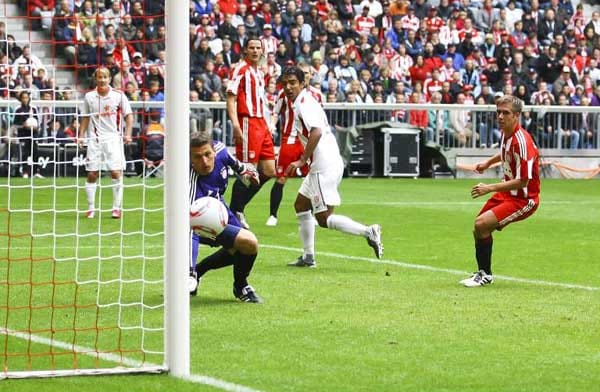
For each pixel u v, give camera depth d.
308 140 24.47
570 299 20.72
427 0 67.12
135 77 43.31
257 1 59.19
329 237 30.69
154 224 32.53
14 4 47.19
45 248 27.05
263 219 35.19
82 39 45.34
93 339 16.77
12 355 15.62
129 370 14.58
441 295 21.03
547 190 49.75
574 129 59.72
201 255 26.58
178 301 14.55
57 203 38.62
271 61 54.97
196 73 55.06
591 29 66.31
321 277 23.20
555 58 64.06
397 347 16.36
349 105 56.03
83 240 28.72
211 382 14.20
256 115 33.19
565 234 32.09
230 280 22.34
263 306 19.59
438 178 56.31
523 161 22.05
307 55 58.44
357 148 55.41
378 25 62.28
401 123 56.00
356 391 13.86
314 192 24.75
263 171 33.50
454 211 38.72
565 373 14.87
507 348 16.36
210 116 53.50
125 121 34.62
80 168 48.75
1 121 46.84
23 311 18.86
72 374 14.40
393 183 51.94
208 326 17.75
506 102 22.34
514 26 65.06
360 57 60.00
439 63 61.19
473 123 57.81
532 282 22.88
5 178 47.69
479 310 19.42
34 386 13.92
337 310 19.28
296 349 16.17
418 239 30.39
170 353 14.58
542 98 61.12
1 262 24.50
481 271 22.41
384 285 22.22
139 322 17.98
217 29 57.41
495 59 62.69
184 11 14.62
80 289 21.11
